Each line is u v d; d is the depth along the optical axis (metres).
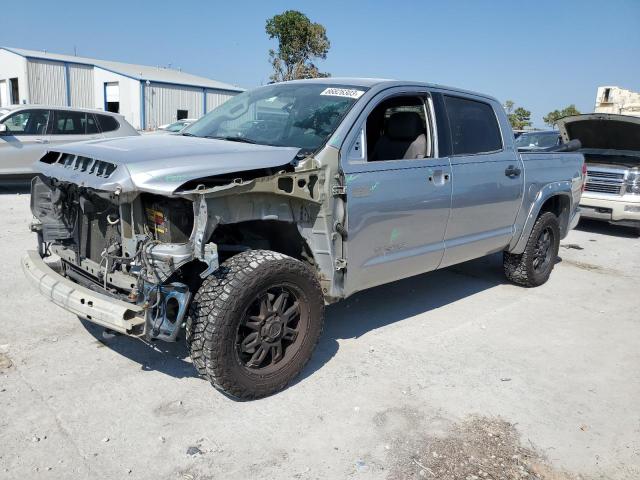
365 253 4.02
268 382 3.48
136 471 2.81
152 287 3.07
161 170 3.12
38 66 34.75
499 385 3.91
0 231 7.72
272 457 2.97
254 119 4.43
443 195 4.55
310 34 31.06
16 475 2.72
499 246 5.58
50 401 3.37
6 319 4.54
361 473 2.88
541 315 5.41
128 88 35.34
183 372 3.82
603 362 4.39
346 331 4.73
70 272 3.96
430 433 3.27
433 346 4.51
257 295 3.30
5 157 11.20
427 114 4.62
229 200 3.24
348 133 3.86
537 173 5.80
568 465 3.05
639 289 6.47
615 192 9.61
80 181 3.35
